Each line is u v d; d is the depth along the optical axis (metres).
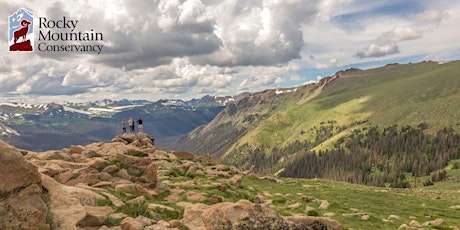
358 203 51.22
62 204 17.11
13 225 14.20
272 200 43.59
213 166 63.97
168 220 22.33
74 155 41.91
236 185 48.06
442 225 36.62
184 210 23.06
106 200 22.55
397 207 50.84
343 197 55.94
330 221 20.75
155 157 56.56
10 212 14.45
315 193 57.84
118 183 29.59
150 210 23.06
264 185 60.81
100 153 47.16
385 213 44.56
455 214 46.75
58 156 39.47
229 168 65.44
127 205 22.58
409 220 40.66
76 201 17.92
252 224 18.47
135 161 33.09
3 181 14.82
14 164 15.25
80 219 16.61
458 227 36.00
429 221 38.72
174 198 31.08
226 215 18.78
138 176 32.19
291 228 19.03
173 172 47.78
